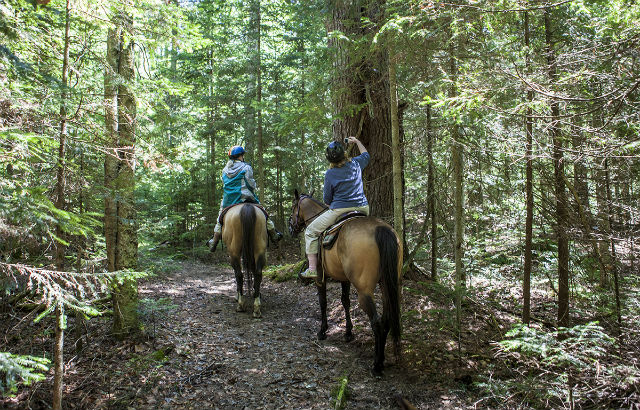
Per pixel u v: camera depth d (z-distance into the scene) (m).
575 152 3.88
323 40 11.06
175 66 16.08
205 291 8.46
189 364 4.59
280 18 15.47
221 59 16.30
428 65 5.29
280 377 4.41
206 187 16.73
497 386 3.80
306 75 7.38
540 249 7.29
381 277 4.30
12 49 3.37
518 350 4.70
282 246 17.66
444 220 7.18
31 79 3.09
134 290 5.02
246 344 5.36
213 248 7.63
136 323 5.05
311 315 6.76
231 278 10.41
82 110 3.24
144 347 4.81
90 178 4.03
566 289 5.54
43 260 4.16
